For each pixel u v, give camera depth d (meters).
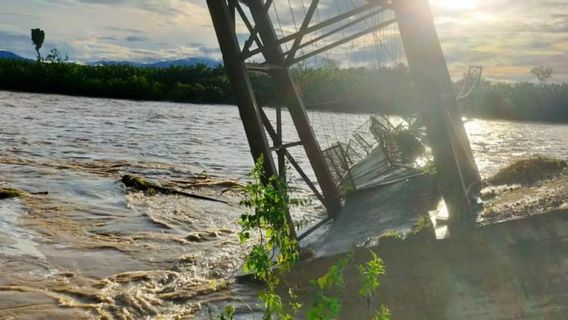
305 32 9.40
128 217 14.07
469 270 6.34
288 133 46.06
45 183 17.39
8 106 47.72
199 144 32.34
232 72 9.66
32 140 27.95
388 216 9.73
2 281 9.06
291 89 11.76
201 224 13.85
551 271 6.01
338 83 63.75
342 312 6.80
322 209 16.22
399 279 6.67
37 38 98.50
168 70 87.19
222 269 10.02
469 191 8.84
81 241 11.70
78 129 35.03
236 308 7.92
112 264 10.29
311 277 7.58
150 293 8.73
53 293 8.65
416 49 7.54
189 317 7.74
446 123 7.35
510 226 6.27
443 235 6.70
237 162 25.77
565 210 6.08
